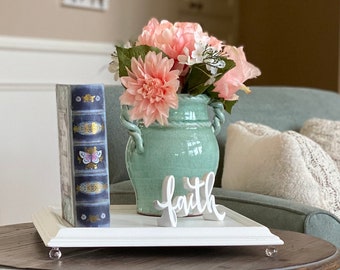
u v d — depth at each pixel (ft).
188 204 4.75
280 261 4.35
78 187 4.49
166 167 4.90
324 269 4.31
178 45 4.86
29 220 9.37
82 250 4.53
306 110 8.53
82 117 4.48
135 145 5.00
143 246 4.50
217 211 4.84
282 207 5.77
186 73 4.95
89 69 10.38
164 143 4.91
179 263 4.26
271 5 13.67
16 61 9.27
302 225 5.54
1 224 9.02
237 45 14.28
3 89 9.08
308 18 13.05
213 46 5.00
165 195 4.58
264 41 13.85
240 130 7.13
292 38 13.35
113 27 11.01
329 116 8.73
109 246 4.38
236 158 6.85
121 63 4.88
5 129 9.08
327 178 6.45
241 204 6.03
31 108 9.42
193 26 5.11
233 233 4.49
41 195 9.52
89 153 4.48
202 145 4.96
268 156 6.42
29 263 4.22
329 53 12.73
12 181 9.16
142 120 4.98
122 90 7.24
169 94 4.65
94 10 10.64
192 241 4.42
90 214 4.48
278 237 4.58
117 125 7.05
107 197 4.54
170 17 12.38
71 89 4.48
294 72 13.34
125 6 11.24
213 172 4.99
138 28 11.57
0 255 4.42
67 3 10.14
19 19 9.48
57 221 4.77
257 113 8.09
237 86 5.01
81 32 10.43
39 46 9.53
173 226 4.56
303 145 6.47
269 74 13.80
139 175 4.99
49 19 9.92
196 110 4.99
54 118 9.72
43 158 9.55
